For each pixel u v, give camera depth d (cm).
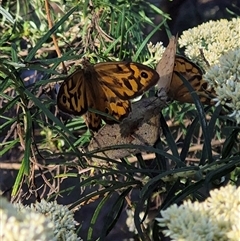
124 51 108
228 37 101
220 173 91
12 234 80
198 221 83
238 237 83
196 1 159
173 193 92
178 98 95
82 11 110
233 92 92
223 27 102
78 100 94
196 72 95
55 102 97
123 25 105
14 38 111
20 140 98
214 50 100
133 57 106
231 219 84
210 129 92
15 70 94
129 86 94
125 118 94
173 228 83
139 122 94
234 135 94
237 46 100
